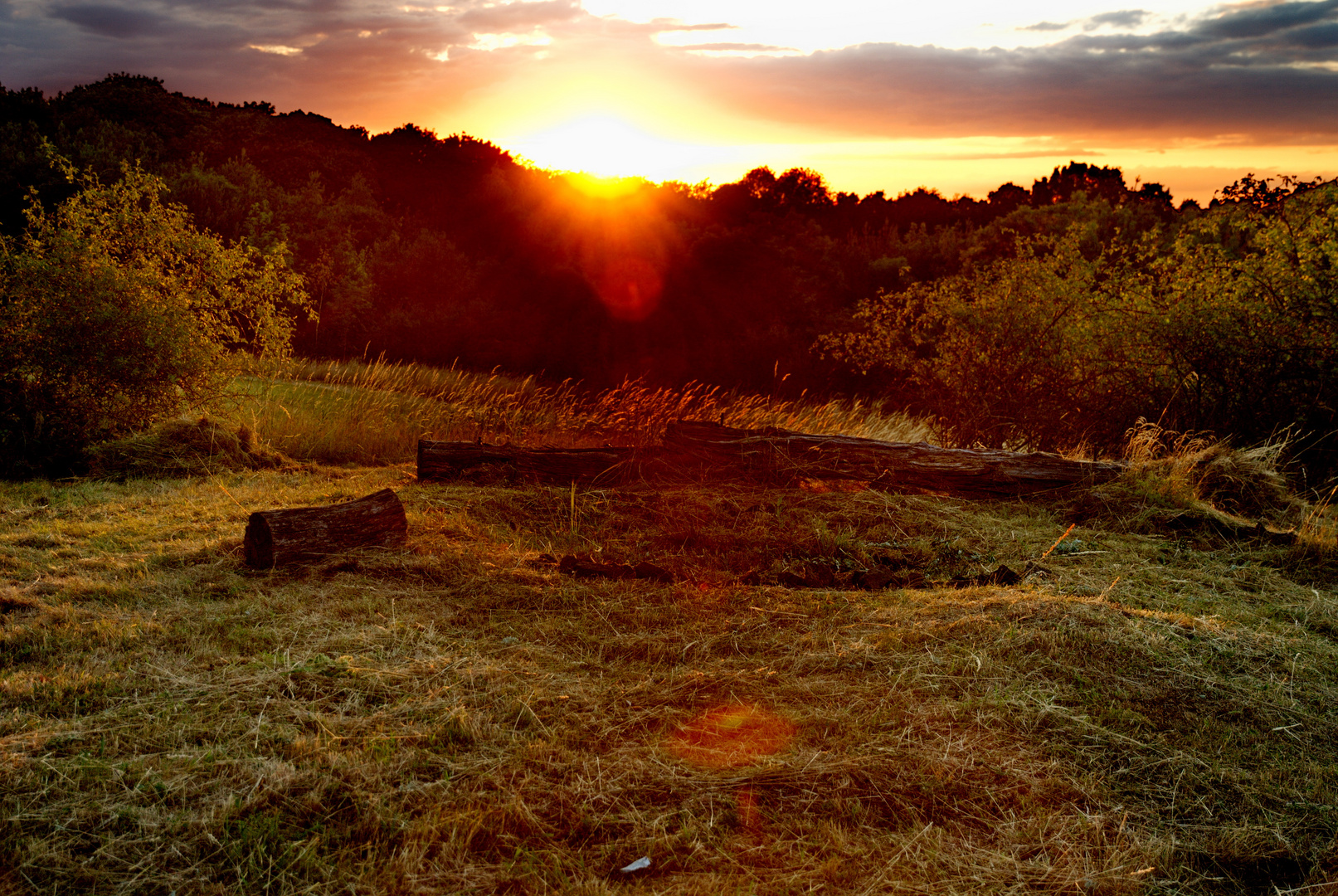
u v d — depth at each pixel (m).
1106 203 31.67
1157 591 5.19
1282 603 5.10
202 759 3.06
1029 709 3.50
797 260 37.59
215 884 2.48
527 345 32.12
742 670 3.93
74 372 8.55
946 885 2.54
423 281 36.69
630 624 4.50
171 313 9.17
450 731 3.30
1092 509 6.87
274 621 4.40
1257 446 8.98
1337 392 9.17
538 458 7.88
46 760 3.00
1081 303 11.38
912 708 3.53
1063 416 10.95
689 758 3.18
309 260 35.19
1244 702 3.64
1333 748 3.38
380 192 52.09
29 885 2.44
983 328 11.66
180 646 4.07
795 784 3.00
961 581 5.34
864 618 4.56
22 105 58.25
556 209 42.38
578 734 3.32
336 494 7.42
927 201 54.66
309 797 2.85
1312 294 9.34
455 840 2.68
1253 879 2.67
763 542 6.16
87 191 9.47
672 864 2.62
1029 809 2.91
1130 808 2.94
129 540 5.89
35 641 4.05
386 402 11.95
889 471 7.51
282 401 11.78
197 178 36.03
